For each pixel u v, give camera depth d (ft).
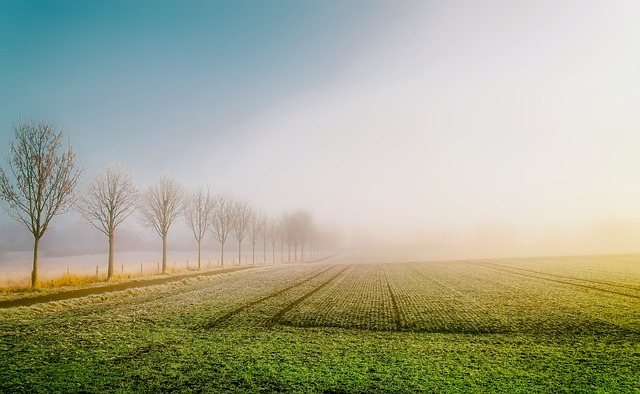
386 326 57.26
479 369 37.63
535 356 41.83
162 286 101.76
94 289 93.25
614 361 39.75
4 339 44.80
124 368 36.29
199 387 32.01
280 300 81.00
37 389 30.73
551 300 77.92
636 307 68.74
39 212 89.10
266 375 35.35
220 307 71.00
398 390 32.24
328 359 40.55
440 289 100.37
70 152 95.45
